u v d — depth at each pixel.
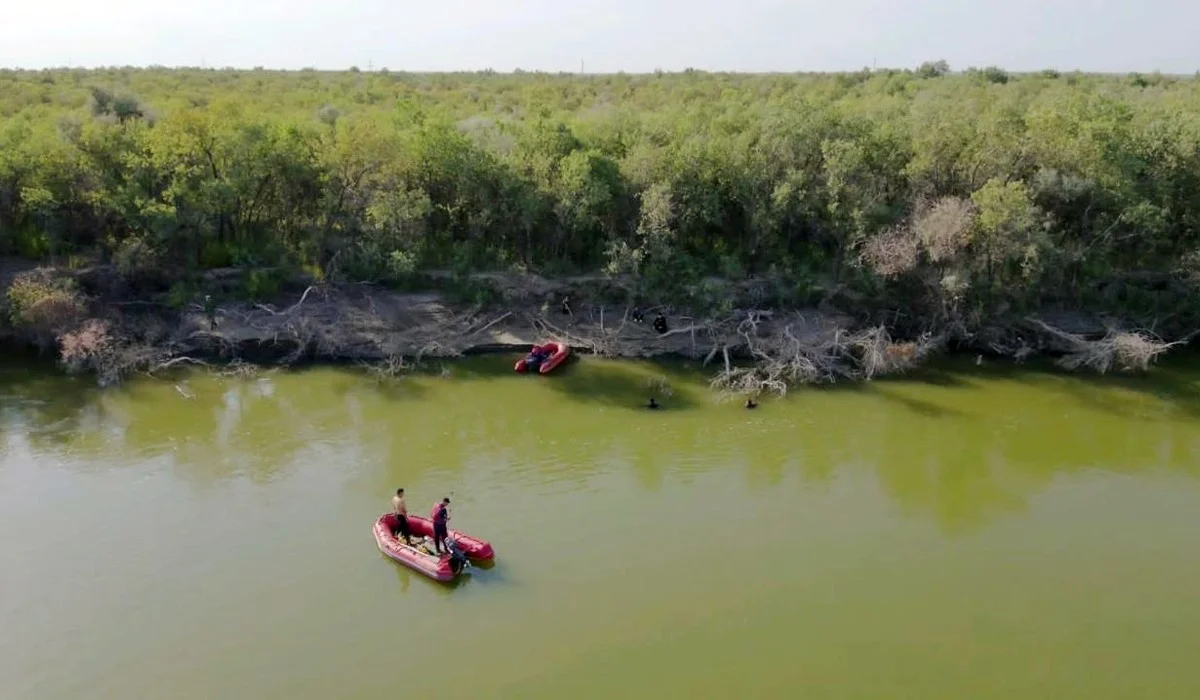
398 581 27.94
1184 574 29.02
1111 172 47.66
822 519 32.22
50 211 46.31
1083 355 46.62
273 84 95.19
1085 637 25.89
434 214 52.75
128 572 27.98
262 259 50.59
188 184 47.97
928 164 48.88
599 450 37.22
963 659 24.89
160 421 38.91
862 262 48.03
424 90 98.81
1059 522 32.19
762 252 52.28
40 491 32.59
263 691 23.20
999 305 47.94
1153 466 36.50
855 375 45.50
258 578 27.88
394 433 38.41
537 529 31.03
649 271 49.31
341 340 46.34
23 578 27.52
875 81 98.62
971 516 32.59
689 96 85.94
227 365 44.88
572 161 48.16
